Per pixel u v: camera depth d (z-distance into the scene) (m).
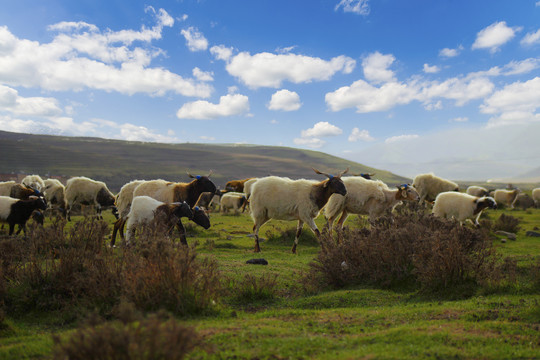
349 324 5.09
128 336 3.06
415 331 4.49
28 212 13.48
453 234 7.82
